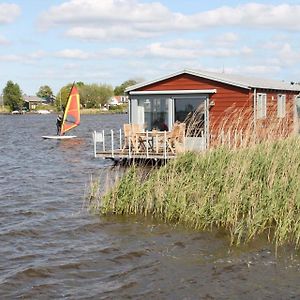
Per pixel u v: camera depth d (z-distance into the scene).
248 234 11.22
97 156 22.84
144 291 8.71
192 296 8.47
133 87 24.97
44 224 12.99
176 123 22.56
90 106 136.75
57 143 39.50
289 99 29.22
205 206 12.46
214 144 16.80
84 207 14.69
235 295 8.45
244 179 12.74
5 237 11.95
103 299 8.43
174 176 13.84
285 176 12.59
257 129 16.98
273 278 9.07
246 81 24.34
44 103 174.50
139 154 21.69
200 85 23.84
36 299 8.48
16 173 22.59
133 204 13.55
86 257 10.45
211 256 10.30
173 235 11.72
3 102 155.75
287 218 11.11
